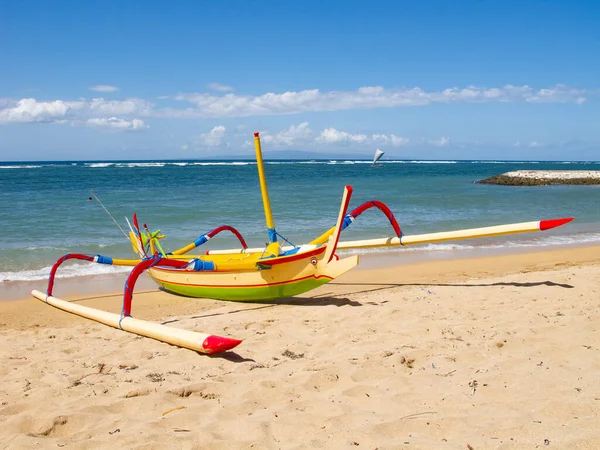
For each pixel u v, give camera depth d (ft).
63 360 15.76
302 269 23.09
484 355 14.90
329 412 11.14
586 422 9.85
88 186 117.60
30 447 9.65
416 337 17.24
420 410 11.07
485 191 113.50
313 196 92.32
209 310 23.94
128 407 11.76
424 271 33.14
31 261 36.06
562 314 19.25
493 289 24.98
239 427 10.41
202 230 50.47
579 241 46.42
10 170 233.14
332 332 18.38
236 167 320.91
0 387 13.37
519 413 10.61
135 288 29.73
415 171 277.44
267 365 14.71
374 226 52.95
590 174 157.17
